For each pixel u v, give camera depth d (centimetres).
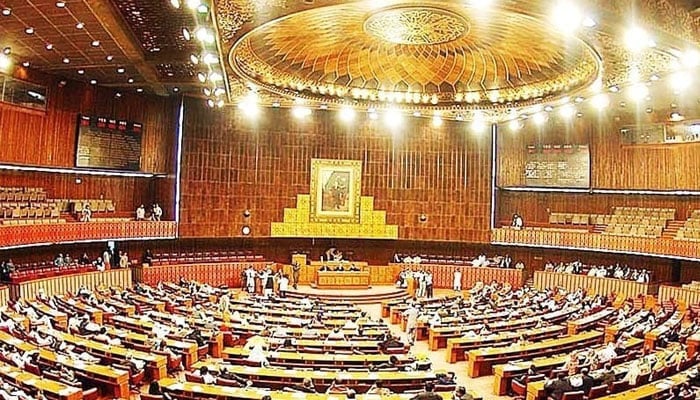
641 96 2341
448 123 3431
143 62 2303
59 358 1446
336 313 2355
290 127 3300
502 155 3388
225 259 3153
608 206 3284
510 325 2127
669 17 1518
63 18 1794
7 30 1916
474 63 2450
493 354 1764
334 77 2630
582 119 3175
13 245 2228
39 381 1255
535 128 3306
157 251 3139
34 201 2645
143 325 1894
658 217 3081
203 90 2798
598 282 3000
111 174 2989
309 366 1596
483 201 3409
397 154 3403
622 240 2967
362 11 1911
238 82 2414
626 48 1692
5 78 2298
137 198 3148
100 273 2656
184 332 1839
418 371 1517
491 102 2741
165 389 1294
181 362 1652
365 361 1617
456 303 2567
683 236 2848
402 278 3141
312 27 2072
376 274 3256
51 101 2538
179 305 2369
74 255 2880
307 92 2683
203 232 3122
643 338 1956
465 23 2014
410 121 3416
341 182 3350
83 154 2689
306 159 3316
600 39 1620
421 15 1944
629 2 1440
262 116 3253
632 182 3027
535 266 3462
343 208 3350
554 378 1469
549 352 1844
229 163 3186
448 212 3412
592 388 1380
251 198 3225
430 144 3422
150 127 3008
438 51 2380
